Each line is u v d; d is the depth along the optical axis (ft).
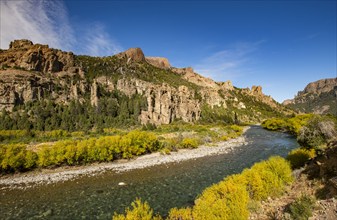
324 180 51.65
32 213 66.13
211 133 237.25
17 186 95.86
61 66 467.93
